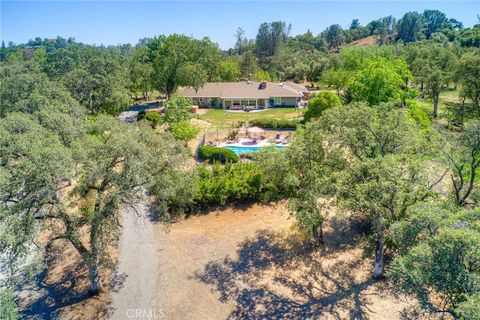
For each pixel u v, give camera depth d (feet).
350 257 58.39
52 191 41.81
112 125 59.16
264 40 429.38
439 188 62.44
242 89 224.53
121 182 44.96
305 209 53.42
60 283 56.03
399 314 45.32
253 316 47.11
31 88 125.39
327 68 294.46
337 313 46.50
